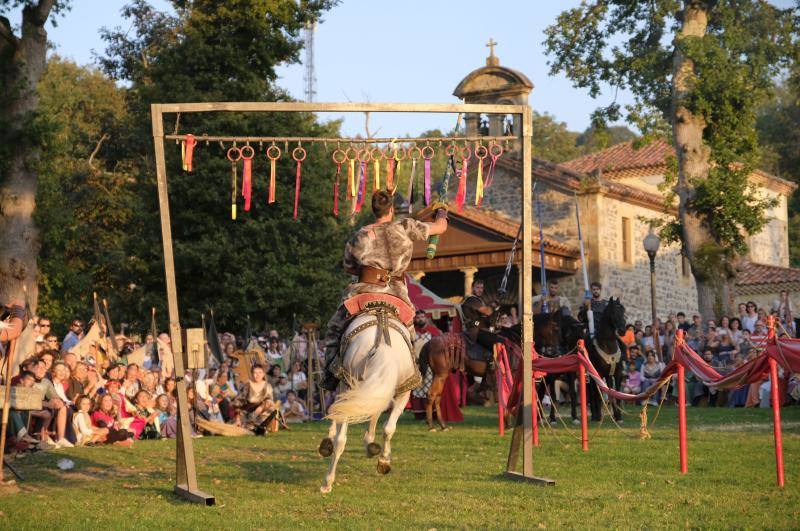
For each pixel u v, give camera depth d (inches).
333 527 277.6
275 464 441.1
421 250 1376.7
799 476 378.0
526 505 312.0
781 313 943.0
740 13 1200.8
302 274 1322.6
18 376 502.0
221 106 339.6
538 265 1353.3
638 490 344.2
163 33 1996.8
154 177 1346.0
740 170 1200.2
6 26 1014.4
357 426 694.5
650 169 1619.1
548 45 1275.8
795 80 1391.5
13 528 281.3
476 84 1568.7
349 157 353.7
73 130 1958.7
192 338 348.8
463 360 651.5
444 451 489.7
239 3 1325.0
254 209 1349.7
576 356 483.5
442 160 2405.3
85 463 449.4
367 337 321.7
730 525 276.1
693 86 1197.1
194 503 327.3
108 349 701.3
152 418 607.8
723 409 828.6
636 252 1536.7
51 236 1293.1
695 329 995.3
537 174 1481.3
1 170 1003.3
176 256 1290.6
